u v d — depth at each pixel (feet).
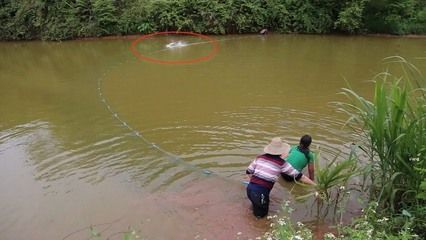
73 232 14.89
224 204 16.22
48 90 31.86
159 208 16.08
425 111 13.60
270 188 15.15
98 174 18.83
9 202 16.90
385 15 50.03
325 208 15.62
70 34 50.72
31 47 48.06
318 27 51.52
